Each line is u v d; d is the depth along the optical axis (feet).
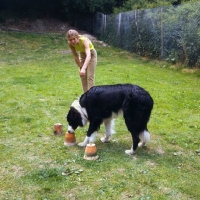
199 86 29.04
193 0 37.06
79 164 12.70
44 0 73.61
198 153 14.14
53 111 20.16
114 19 59.41
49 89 25.84
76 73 32.91
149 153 14.01
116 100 13.38
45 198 10.17
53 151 14.02
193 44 35.96
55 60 42.52
